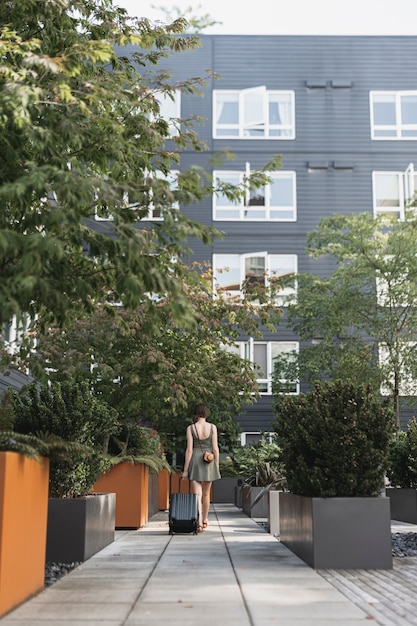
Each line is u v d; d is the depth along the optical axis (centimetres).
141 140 782
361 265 2456
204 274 1781
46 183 609
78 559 838
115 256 620
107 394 1597
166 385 1567
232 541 1099
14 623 509
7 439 615
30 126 618
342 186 3394
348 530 789
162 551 956
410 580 709
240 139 3422
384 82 3478
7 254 592
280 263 3338
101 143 696
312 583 686
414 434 1418
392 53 3503
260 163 3406
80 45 679
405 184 3394
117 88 728
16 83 601
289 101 3472
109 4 878
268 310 1861
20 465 586
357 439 828
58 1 730
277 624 506
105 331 1552
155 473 1770
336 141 3428
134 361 1533
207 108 3431
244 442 3166
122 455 1521
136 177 769
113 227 597
